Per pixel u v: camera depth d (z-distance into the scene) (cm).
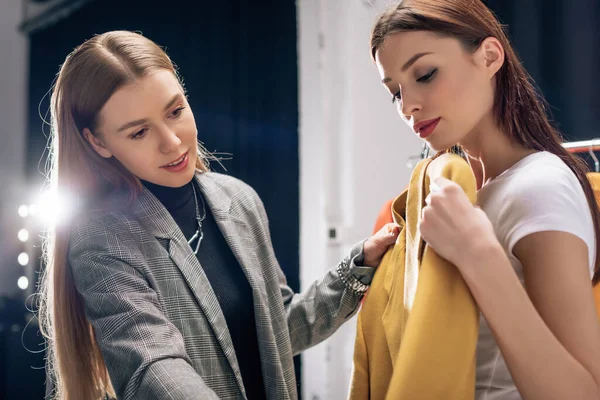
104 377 110
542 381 69
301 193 340
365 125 311
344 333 313
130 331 90
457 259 72
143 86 96
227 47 357
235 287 112
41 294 120
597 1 215
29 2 496
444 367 72
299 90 342
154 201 107
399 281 98
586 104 217
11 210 476
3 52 491
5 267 407
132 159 99
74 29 433
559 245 73
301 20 342
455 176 78
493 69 85
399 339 93
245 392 109
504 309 70
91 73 97
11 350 302
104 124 98
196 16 362
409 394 71
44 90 460
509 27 231
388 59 85
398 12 84
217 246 114
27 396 301
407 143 306
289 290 127
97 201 107
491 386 85
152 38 377
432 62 82
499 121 88
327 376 314
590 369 70
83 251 99
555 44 224
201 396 81
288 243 339
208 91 358
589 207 86
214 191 117
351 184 311
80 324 106
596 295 91
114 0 402
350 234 311
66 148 104
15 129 493
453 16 83
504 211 79
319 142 331
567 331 71
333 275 121
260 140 349
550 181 77
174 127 99
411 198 94
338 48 320
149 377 84
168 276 102
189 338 101
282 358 114
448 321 73
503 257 71
